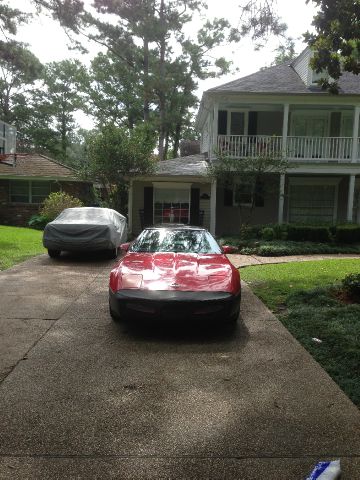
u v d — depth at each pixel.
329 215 19.92
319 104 17.77
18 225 23.19
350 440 3.12
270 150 17.11
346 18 7.47
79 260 11.66
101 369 4.35
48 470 2.74
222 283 5.68
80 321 6.01
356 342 4.97
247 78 19.06
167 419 3.38
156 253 6.77
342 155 17.75
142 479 2.67
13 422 3.30
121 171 17.92
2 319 6.03
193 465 2.81
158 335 5.48
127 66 31.83
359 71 8.30
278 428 3.27
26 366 4.39
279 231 15.75
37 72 18.72
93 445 3.01
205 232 7.65
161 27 27.53
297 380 4.14
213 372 4.32
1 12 16.77
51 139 48.94
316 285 8.44
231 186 16.64
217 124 18.02
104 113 39.69
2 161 19.89
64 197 20.94
